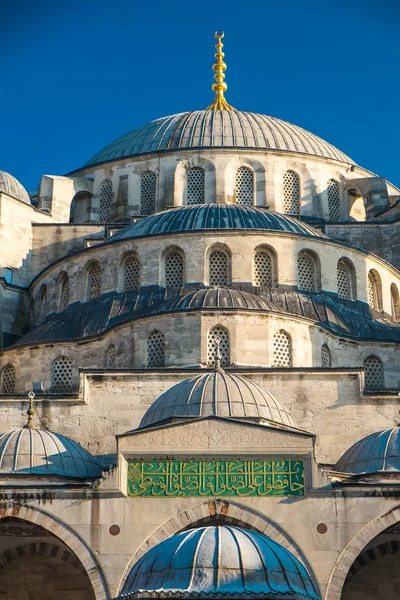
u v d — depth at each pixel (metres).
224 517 49.84
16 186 81.00
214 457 50.50
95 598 50.00
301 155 83.19
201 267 66.12
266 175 82.00
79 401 58.47
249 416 52.47
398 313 71.31
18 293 74.44
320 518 49.66
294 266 66.88
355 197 84.62
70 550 50.78
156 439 50.59
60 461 52.72
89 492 50.16
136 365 61.19
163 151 82.62
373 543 53.94
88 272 69.00
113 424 58.19
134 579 37.22
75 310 68.12
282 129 85.81
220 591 35.19
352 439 57.41
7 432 54.16
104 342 63.56
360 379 58.28
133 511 49.94
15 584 55.69
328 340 63.34
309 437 50.50
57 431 58.12
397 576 55.28
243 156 82.31
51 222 80.19
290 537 49.41
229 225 69.00
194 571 35.91
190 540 37.03
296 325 61.78
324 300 66.56
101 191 84.31
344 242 72.31
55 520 49.91
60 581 55.69
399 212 79.50
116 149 86.00
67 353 64.19
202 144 83.50
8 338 73.00
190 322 60.81
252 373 58.47
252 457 50.44
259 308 61.72
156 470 50.44
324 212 82.81
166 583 35.97
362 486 50.00
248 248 66.56
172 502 50.00
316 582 48.91
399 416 57.75
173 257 67.19
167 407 53.56
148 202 82.62
